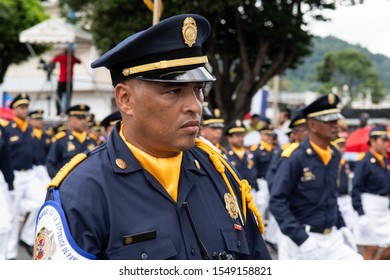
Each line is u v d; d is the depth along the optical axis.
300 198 5.05
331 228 5.05
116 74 1.94
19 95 9.02
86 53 21.23
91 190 1.85
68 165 1.99
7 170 6.88
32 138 9.06
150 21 12.55
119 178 1.91
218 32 14.99
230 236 2.02
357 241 7.61
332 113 5.05
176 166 1.99
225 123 15.04
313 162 5.05
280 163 5.11
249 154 11.19
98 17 13.30
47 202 1.89
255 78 14.72
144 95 1.86
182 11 11.93
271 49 15.48
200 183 2.08
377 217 7.54
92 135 10.19
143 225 1.85
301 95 34.25
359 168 7.52
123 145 1.96
